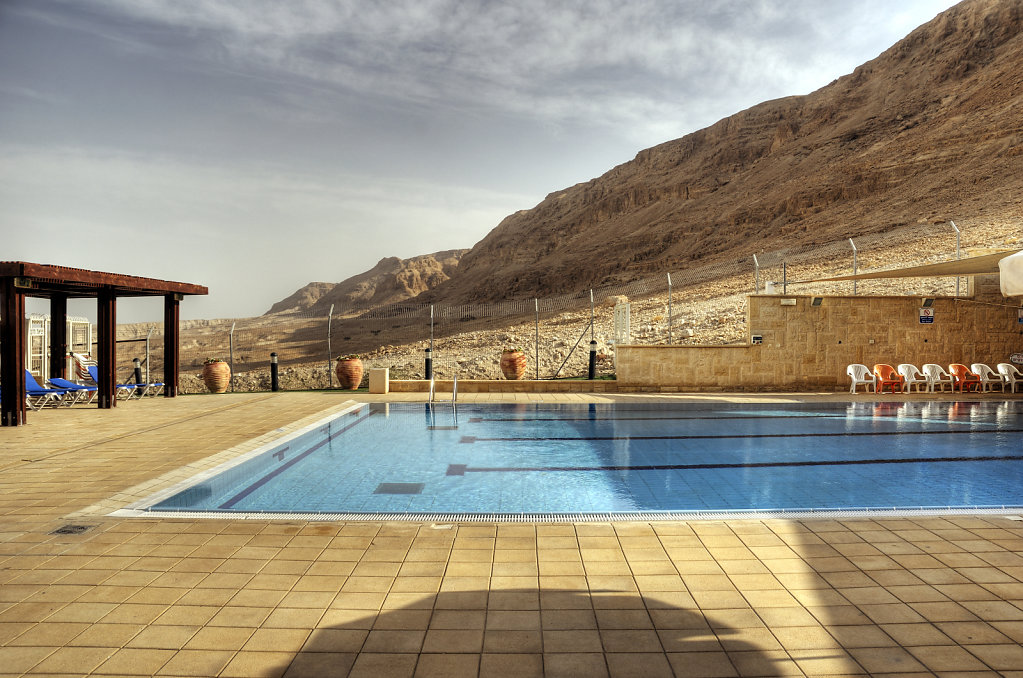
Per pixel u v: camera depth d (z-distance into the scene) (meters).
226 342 54.22
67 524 4.60
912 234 44.47
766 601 3.28
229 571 3.69
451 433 9.68
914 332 13.89
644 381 13.96
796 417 10.89
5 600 3.29
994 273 13.72
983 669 2.64
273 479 6.83
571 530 4.43
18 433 8.98
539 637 2.90
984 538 4.25
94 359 16.89
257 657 2.73
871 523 4.58
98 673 2.60
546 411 11.59
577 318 40.47
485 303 105.06
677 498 6.14
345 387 15.42
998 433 9.48
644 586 3.47
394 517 4.79
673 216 101.31
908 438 9.16
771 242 67.25
